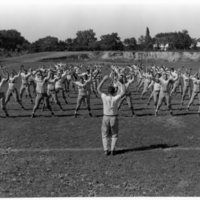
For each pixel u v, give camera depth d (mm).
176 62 91500
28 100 25656
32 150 13562
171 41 123938
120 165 11766
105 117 12719
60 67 35188
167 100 19406
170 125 17438
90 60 98562
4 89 31672
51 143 14445
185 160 12195
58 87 23391
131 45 128250
